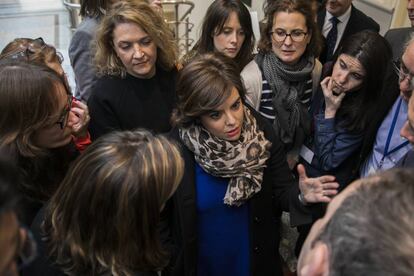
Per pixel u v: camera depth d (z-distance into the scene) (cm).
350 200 44
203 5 446
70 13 381
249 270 128
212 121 110
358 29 253
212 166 116
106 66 155
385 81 136
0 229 35
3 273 36
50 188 101
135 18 142
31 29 460
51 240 77
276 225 136
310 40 173
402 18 306
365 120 143
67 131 106
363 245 38
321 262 43
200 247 125
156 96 157
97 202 71
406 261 35
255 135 120
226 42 179
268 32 173
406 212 38
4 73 92
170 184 77
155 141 79
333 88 148
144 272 80
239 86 111
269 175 127
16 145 94
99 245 74
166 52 159
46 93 94
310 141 169
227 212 122
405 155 115
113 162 72
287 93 167
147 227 75
